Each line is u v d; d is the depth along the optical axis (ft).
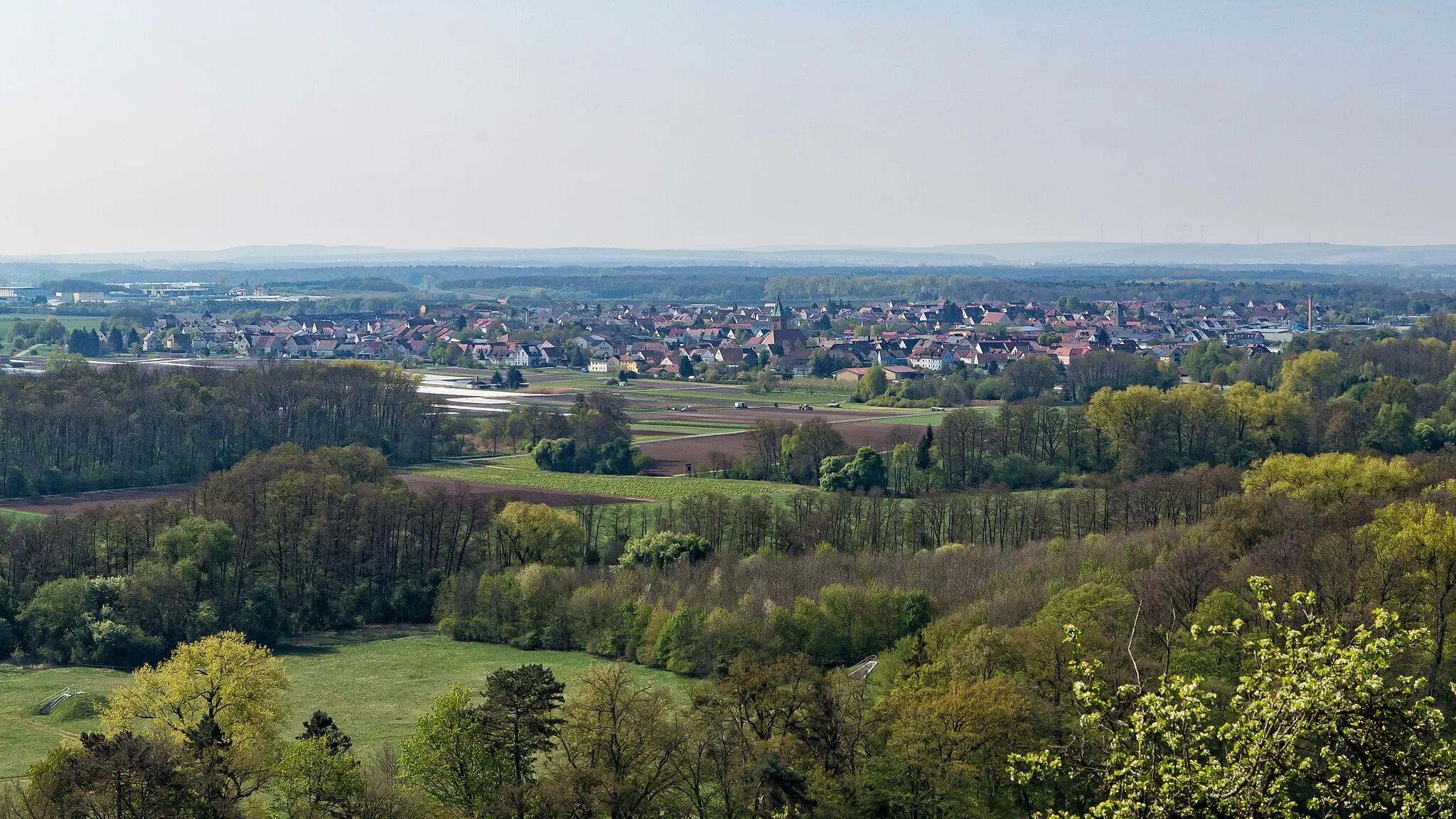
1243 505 627.05
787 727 354.33
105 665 549.13
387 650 578.66
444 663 551.59
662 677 516.32
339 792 320.29
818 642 518.37
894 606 525.75
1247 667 367.04
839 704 362.33
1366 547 504.43
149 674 402.93
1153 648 424.87
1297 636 152.46
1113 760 157.28
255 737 382.83
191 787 311.06
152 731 397.19
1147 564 576.61
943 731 340.59
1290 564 497.46
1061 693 381.40
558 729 353.10
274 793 366.63
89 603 572.10
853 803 333.83
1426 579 447.83
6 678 523.70
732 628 515.50
